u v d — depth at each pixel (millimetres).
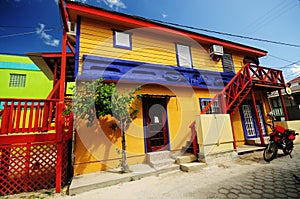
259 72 7707
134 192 3398
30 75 10906
